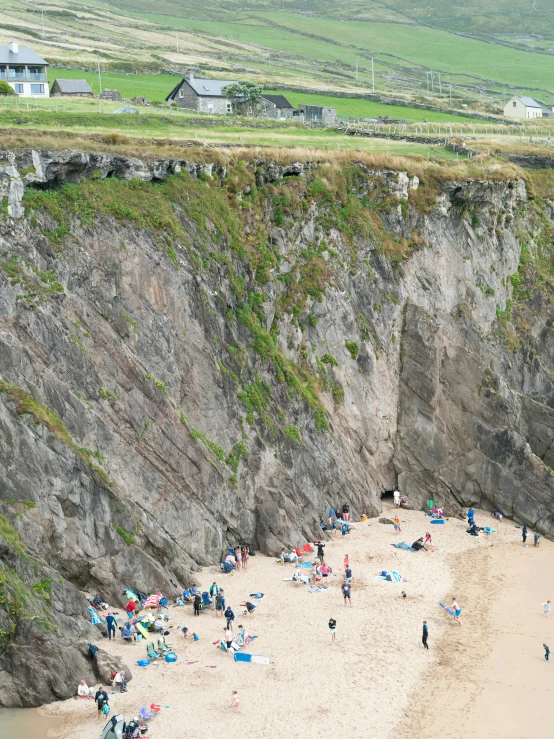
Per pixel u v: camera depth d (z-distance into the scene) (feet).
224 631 189.98
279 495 236.84
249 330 258.37
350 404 278.67
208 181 271.08
